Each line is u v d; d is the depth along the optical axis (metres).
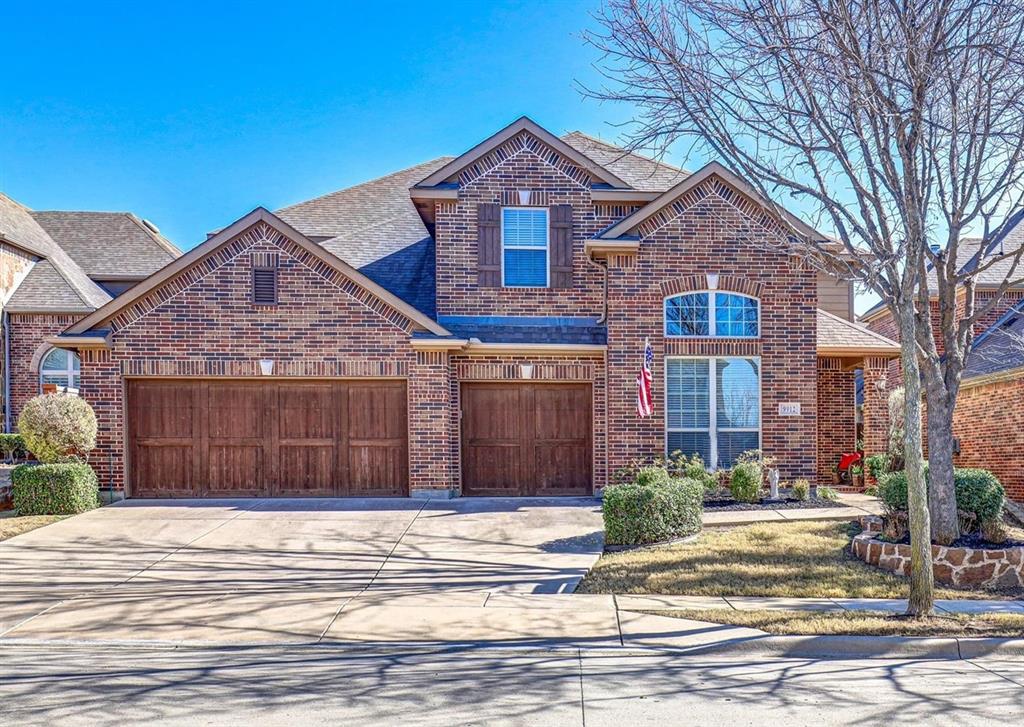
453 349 13.68
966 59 7.95
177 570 9.02
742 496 12.91
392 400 13.90
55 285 19.94
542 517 11.94
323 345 13.57
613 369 13.75
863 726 4.71
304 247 13.55
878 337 16.19
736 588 8.08
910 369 7.34
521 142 15.00
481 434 14.21
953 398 9.18
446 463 13.51
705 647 6.36
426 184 14.72
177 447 13.62
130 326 13.37
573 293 14.85
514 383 14.30
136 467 13.56
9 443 16.89
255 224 13.50
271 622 7.05
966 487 9.62
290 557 9.64
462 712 4.95
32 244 20.44
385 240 17.30
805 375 13.84
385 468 13.83
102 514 12.09
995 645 6.29
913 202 7.69
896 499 9.62
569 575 8.76
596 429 14.13
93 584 8.40
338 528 11.18
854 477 16.00
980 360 16.72
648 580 8.37
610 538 10.23
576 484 14.23
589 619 7.10
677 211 13.89
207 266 13.48
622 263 13.83
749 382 13.95
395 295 13.95
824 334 16.05
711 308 13.95
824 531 10.80
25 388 19.14
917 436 7.23
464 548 10.09
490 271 14.78
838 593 7.95
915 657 6.24
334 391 13.84
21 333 19.25
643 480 12.10
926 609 7.06
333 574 8.84
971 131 8.23
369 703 5.11
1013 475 14.68
